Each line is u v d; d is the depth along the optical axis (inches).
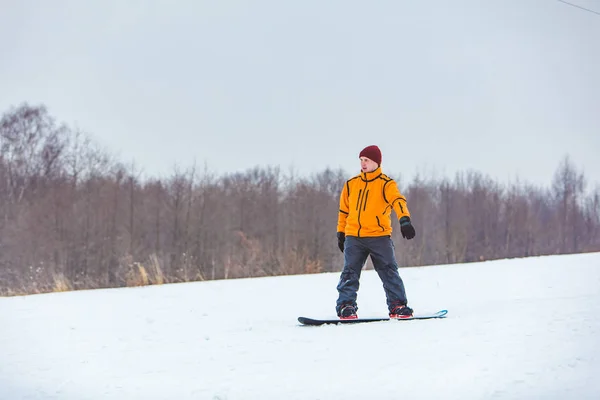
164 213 2561.5
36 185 2979.8
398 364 263.3
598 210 3927.2
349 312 409.1
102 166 2795.3
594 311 371.9
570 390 212.2
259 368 273.9
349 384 237.5
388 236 420.8
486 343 293.4
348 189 434.9
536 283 612.1
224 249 2290.8
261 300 580.1
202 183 2608.3
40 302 602.9
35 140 3211.1
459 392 218.1
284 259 1323.8
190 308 530.9
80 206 2513.5
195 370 278.1
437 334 324.8
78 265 2330.2
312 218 2337.6
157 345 348.5
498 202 3617.1
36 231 2375.7
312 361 280.5
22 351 341.1
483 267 844.0
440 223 3334.2
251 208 2581.2
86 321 458.6
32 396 244.8
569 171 3949.3
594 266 783.1
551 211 3988.7
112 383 261.4
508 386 221.3
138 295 654.5
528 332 314.2
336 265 2140.7
